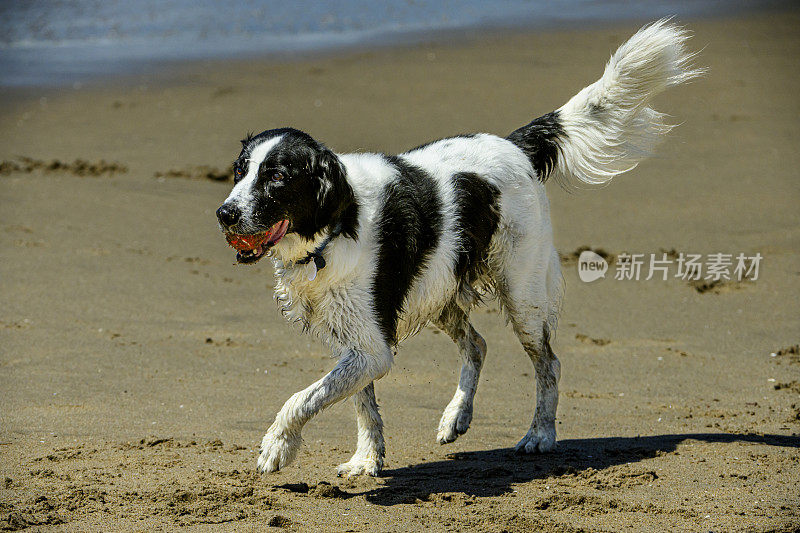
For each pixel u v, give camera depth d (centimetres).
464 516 692
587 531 663
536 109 2114
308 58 2656
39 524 655
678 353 1148
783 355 1135
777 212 1609
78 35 3064
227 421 915
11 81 2439
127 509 687
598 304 1317
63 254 1416
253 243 730
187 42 2933
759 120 2050
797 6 3081
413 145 1875
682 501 729
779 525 678
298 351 1130
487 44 2748
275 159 724
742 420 948
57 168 1812
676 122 2047
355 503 721
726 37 2706
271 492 736
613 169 977
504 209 878
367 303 768
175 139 1991
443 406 994
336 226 756
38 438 846
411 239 793
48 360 1052
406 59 2603
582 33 2842
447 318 921
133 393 978
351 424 938
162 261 1421
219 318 1227
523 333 905
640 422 948
